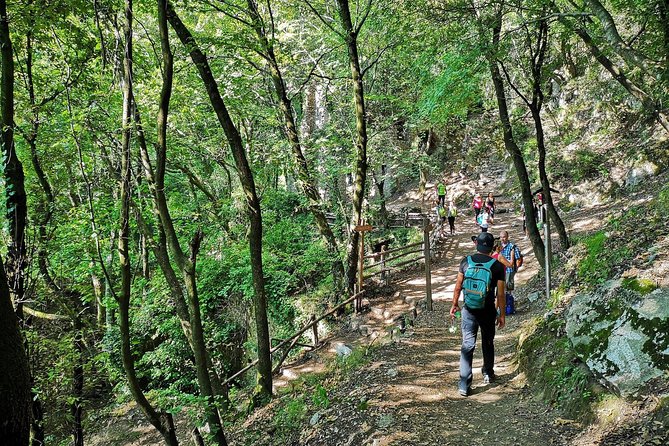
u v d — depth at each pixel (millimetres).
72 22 8102
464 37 8680
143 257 10328
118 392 12297
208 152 13750
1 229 5957
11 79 5758
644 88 10617
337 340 11133
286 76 15883
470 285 5523
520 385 5688
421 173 28859
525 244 16250
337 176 15812
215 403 6281
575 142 20891
